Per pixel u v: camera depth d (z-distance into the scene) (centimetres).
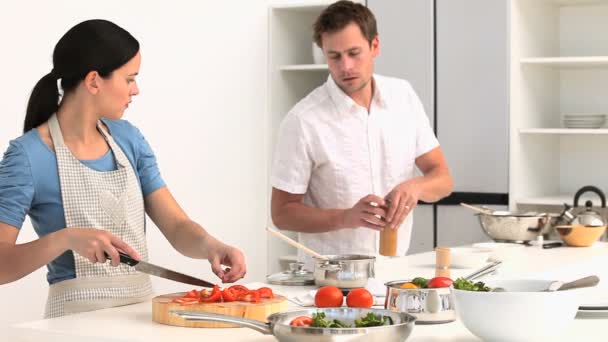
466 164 479
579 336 170
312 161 312
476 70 475
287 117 313
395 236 280
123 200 232
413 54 491
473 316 162
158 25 481
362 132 311
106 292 224
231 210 528
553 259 299
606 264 294
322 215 296
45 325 188
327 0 526
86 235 199
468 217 479
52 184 224
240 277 223
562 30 500
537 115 484
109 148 235
